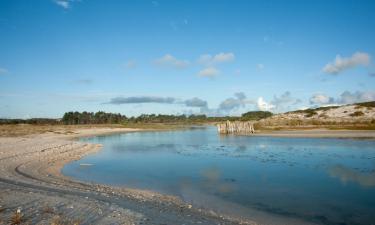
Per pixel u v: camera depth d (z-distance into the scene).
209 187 20.17
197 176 24.05
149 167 28.70
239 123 83.31
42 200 14.36
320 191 18.83
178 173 25.42
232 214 14.36
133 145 51.84
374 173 24.00
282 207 15.59
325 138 55.75
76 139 67.38
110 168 28.23
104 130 106.94
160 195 17.98
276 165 28.53
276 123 92.25
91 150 43.47
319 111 105.06
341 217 14.10
